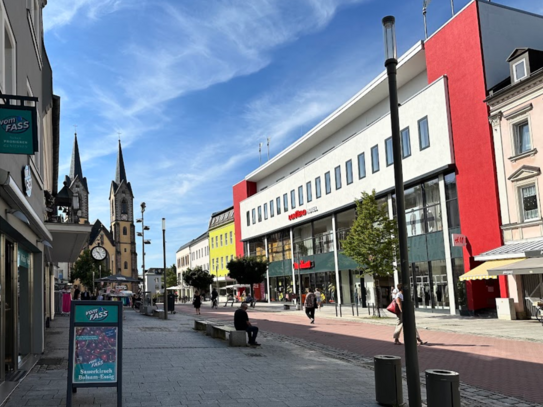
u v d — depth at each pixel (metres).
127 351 13.87
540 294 23.12
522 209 24.48
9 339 9.88
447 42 29.34
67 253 24.12
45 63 17.11
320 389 8.84
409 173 31.73
